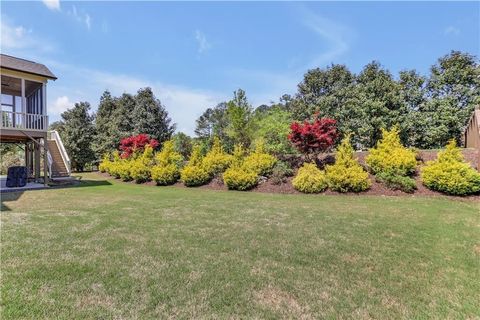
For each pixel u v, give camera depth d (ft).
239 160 42.80
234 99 50.24
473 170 29.14
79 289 9.82
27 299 9.07
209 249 13.80
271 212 22.07
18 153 77.87
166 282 10.42
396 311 8.83
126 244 14.38
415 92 57.06
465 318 8.52
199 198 29.55
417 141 56.44
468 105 57.47
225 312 8.64
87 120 79.51
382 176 32.96
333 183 32.83
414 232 16.72
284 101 66.44
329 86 55.26
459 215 21.25
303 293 9.84
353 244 14.66
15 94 52.44
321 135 37.35
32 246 13.91
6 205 25.03
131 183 47.91
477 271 11.71
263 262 12.37
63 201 27.32
